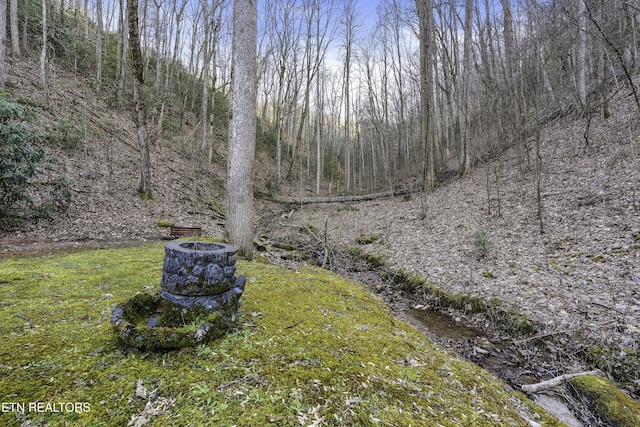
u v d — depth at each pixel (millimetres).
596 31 9234
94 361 2074
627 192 6566
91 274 4094
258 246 8508
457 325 4742
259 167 21719
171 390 1852
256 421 1662
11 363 1985
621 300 3992
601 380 2900
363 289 5020
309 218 14789
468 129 13945
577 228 6133
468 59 13742
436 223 9688
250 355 2297
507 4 10898
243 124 5902
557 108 13492
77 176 8906
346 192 23422
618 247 5066
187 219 9555
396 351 2846
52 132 9680
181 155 15445
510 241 6684
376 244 9398
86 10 17250
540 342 3852
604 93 10484
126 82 16484
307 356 2402
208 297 2525
